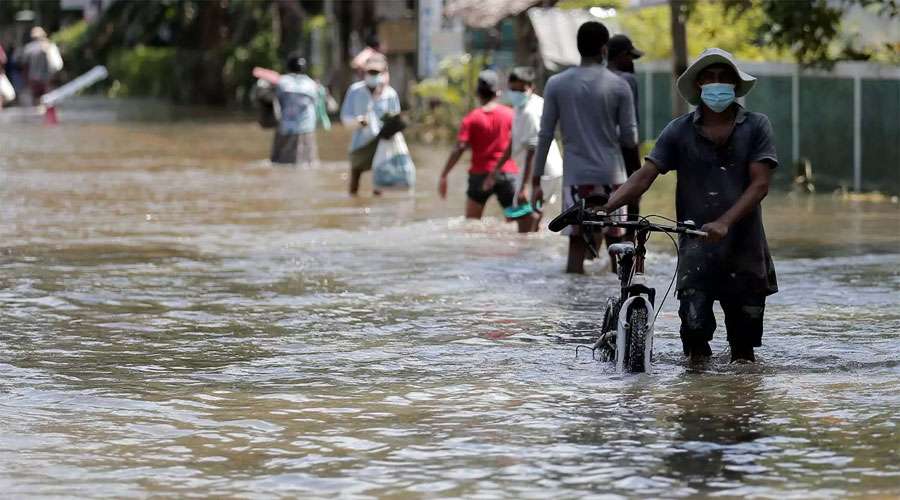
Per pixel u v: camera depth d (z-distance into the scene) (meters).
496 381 18.89
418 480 14.52
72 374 19.55
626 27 63.16
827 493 13.93
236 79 118.44
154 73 136.62
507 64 74.81
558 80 27.17
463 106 74.75
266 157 63.38
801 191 44.50
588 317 23.67
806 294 25.62
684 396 17.84
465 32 80.75
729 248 19.12
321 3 121.12
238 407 17.61
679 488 14.12
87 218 39.38
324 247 32.91
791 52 51.31
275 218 39.31
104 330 22.84
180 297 25.97
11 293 26.45
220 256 31.47
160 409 17.53
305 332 22.61
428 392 18.30
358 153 45.62
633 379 18.86
